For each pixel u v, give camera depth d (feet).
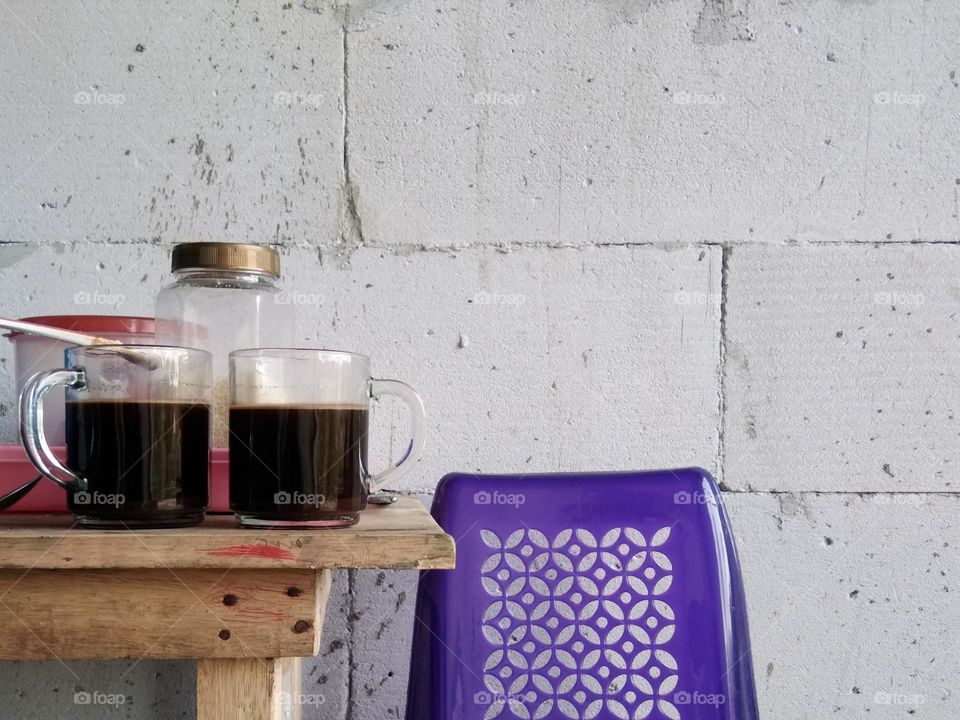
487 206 3.90
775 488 3.91
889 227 3.93
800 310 3.92
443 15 3.89
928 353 3.93
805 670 3.91
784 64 3.93
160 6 3.82
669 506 3.20
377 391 2.85
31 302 3.78
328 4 3.87
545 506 3.20
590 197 3.91
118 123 3.81
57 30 3.80
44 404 2.97
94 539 2.16
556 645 3.13
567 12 3.91
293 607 2.23
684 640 3.10
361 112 3.88
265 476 2.39
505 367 3.90
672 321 3.91
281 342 3.16
